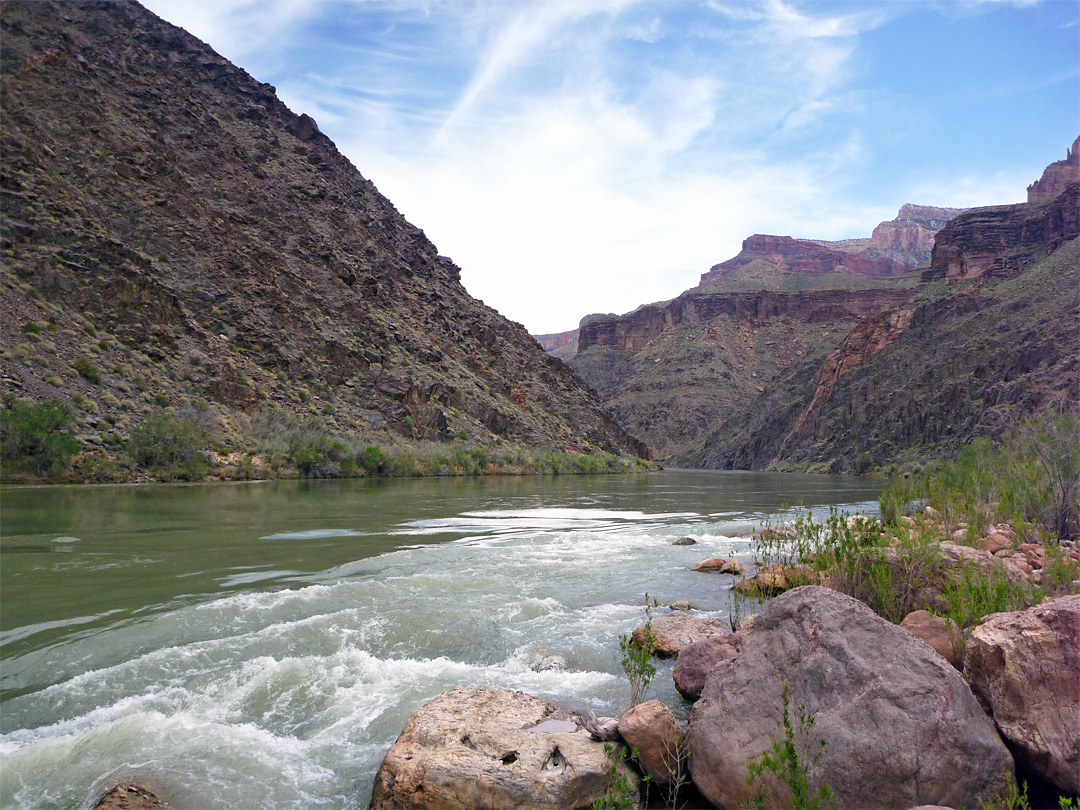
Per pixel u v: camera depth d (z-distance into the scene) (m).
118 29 99.25
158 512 22.95
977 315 107.81
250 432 53.56
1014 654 4.86
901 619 7.66
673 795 4.91
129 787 4.81
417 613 9.70
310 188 102.44
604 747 5.07
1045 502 15.34
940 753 4.20
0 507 23.20
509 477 70.88
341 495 34.44
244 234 79.25
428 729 5.23
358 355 77.31
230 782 4.99
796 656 5.09
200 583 11.65
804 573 9.88
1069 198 131.12
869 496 41.88
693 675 6.51
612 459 102.31
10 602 10.18
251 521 21.20
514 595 11.09
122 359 50.31
